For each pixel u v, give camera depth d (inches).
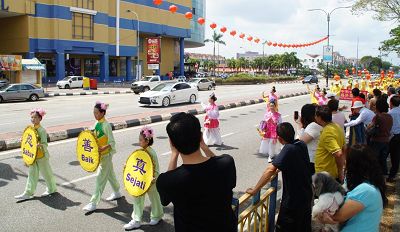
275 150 386.9
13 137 475.8
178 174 107.0
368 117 313.1
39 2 1780.3
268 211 189.3
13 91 1045.8
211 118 461.1
